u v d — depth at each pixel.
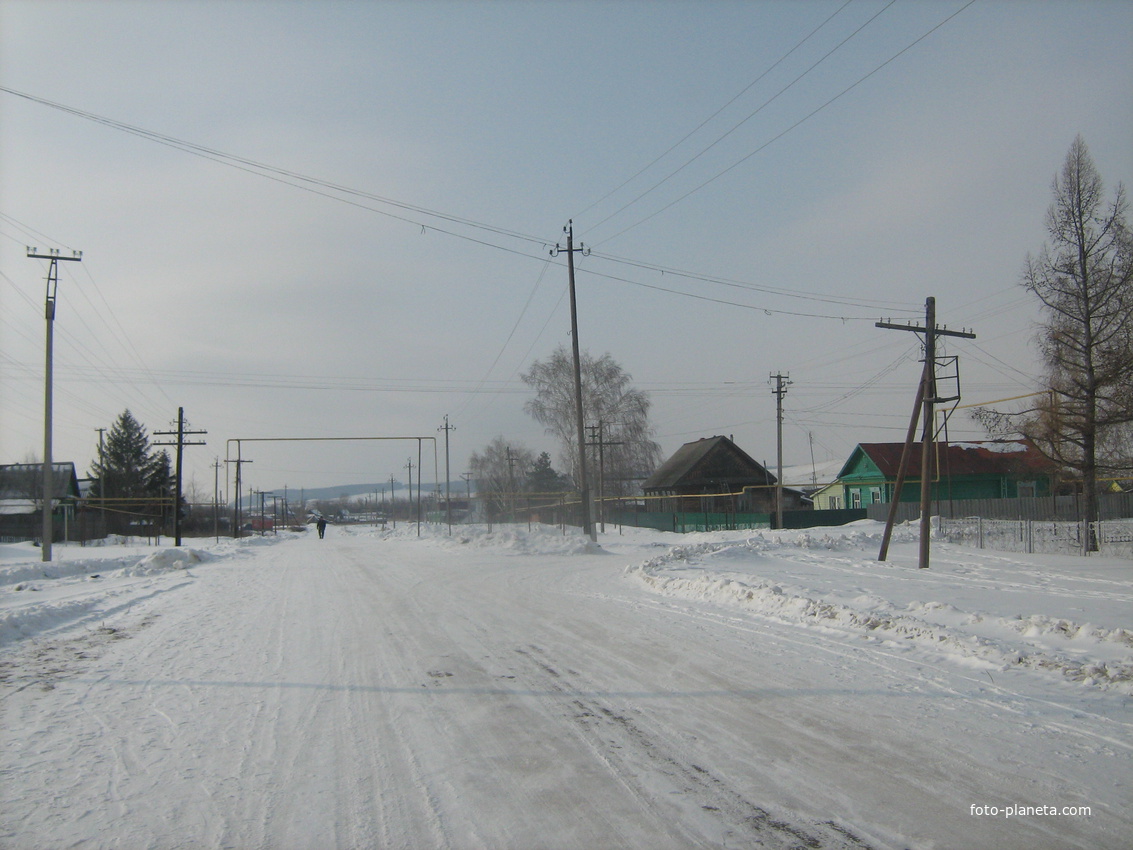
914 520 41.94
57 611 14.30
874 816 4.60
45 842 4.38
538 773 5.43
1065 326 25.98
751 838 4.31
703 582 15.66
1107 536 29.42
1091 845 4.20
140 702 7.68
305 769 5.61
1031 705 6.90
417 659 9.58
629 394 55.19
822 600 12.31
